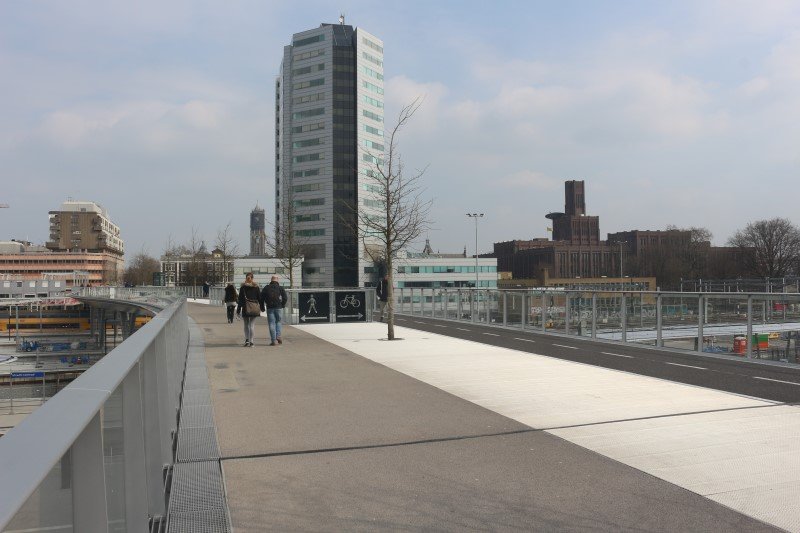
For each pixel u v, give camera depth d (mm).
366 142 120500
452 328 21797
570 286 121188
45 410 1906
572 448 6094
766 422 7156
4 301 91125
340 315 24500
